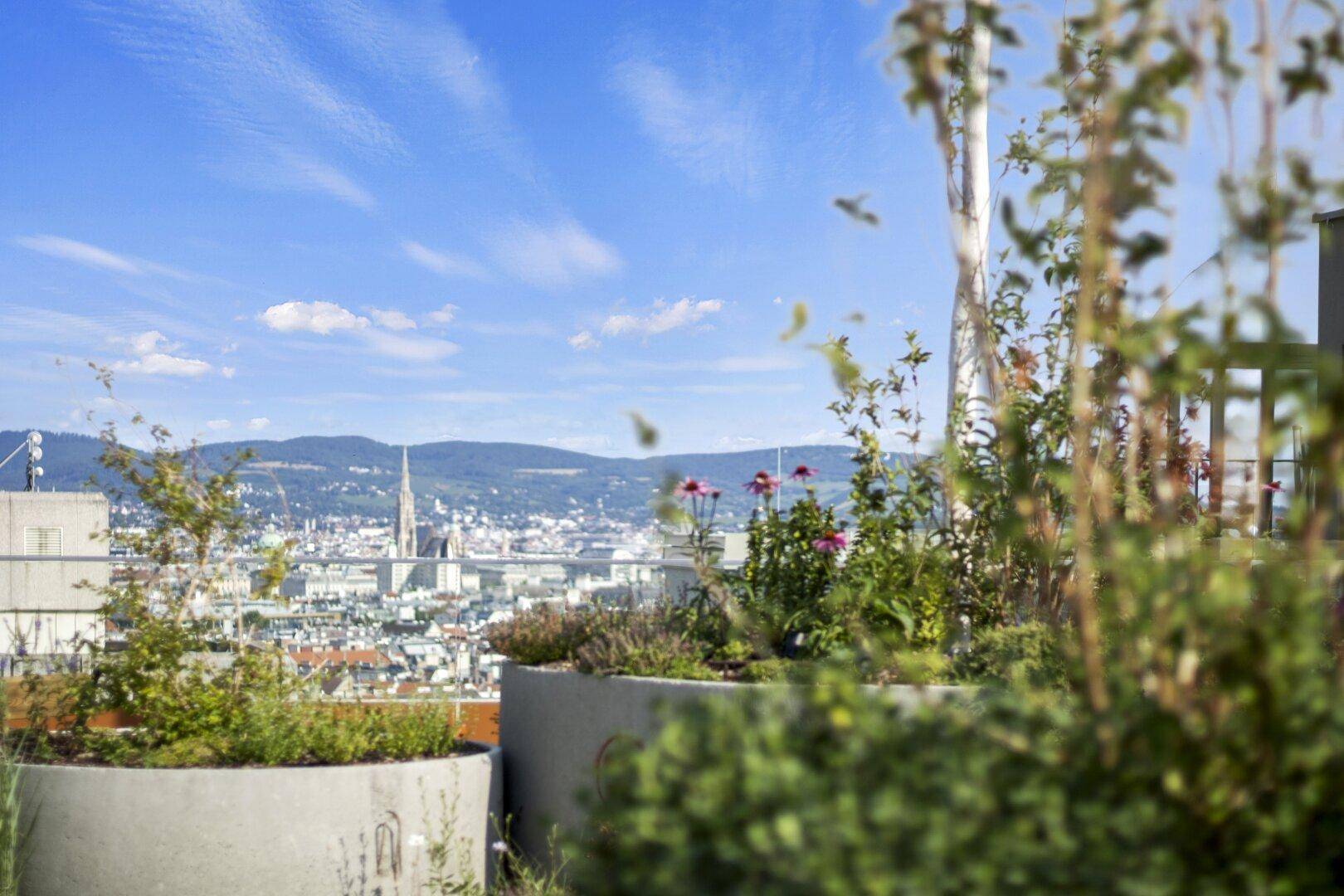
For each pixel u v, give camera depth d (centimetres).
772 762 145
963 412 429
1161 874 139
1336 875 151
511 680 510
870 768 147
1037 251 198
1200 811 146
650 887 145
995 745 154
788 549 509
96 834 411
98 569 602
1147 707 152
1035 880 136
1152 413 179
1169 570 153
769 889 134
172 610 481
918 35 172
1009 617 418
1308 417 147
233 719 465
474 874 445
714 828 142
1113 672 167
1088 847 141
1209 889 140
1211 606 144
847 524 492
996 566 409
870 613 441
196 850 410
